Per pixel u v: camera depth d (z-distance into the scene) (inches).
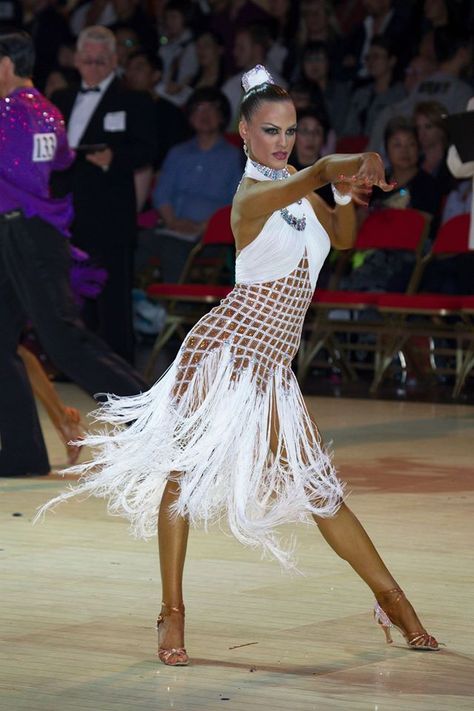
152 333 1160.2
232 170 1092.5
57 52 1314.0
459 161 730.8
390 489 617.9
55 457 705.0
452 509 575.5
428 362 1009.5
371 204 971.9
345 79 1163.3
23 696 339.3
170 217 1099.9
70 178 976.9
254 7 1238.9
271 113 366.0
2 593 441.7
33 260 635.5
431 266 987.9
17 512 569.9
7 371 650.8
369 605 427.8
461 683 350.9
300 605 427.2
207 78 1226.6
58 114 644.7
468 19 1131.3
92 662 368.2
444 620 409.4
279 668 363.6
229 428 364.8
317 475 377.1
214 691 343.9
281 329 374.6
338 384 1008.9
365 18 1176.8
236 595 438.6
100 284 722.8
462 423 825.5
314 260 379.9
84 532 534.0
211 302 988.6
